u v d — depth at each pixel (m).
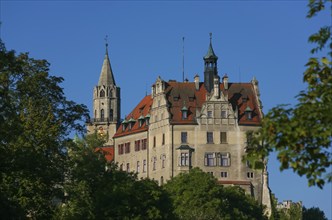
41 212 103.56
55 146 108.44
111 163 126.81
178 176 173.62
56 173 103.56
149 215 119.31
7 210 87.00
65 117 114.62
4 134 89.88
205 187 165.62
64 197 108.62
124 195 117.12
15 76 109.50
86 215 114.12
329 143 45.66
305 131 45.25
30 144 104.25
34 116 108.56
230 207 174.88
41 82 111.62
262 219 184.88
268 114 46.66
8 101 89.38
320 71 47.78
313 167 45.25
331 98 46.47
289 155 45.38
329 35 47.38
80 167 117.69
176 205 164.12
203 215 158.62
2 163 91.62
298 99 47.16
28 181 100.12
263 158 47.50
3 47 87.50
